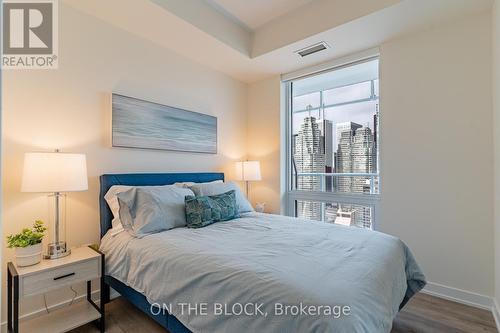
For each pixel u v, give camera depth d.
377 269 1.35
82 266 1.77
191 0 2.39
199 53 2.94
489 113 2.16
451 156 2.32
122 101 2.38
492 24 2.12
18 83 1.88
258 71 3.46
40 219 1.94
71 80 2.12
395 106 2.60
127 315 2.01
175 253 1.57
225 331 1.20
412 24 2.36
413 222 2.49
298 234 1.91
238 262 1.35
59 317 1.80
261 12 2.70
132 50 2.51
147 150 2.62
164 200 2.17
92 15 2.24
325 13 2.47
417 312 2.08
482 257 2.17
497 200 2.00
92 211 2.22
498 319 1.91
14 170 1.84
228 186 2.85
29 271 1.55
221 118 3.47
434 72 2.40
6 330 1.75
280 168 3.55
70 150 2.11
